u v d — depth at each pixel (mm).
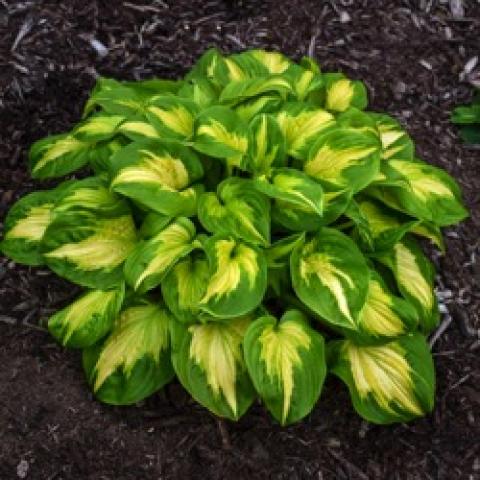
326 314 1023
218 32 1574
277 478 1118
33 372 1174
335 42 1597
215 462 1122
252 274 1027
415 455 1153
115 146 1153
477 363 1238
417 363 1097
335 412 1170
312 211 1073
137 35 1542
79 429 1136
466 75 1587
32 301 1232
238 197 1076
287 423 1023
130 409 1151
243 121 1103
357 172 1085
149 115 1121
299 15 1616
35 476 1104
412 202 1133
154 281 1022
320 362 1044
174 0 1599
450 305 1291
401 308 1075
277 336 1058
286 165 1145
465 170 1460
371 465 1140
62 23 1523
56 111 1426
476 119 1501
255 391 1059
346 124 1160
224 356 1062
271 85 1165
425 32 1634
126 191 1046
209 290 1014
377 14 1642
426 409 1081
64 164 1186
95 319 1083
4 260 1267
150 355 1098
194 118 1143
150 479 1108
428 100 1545
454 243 1360
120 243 1099
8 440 1125
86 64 1487
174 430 1141
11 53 1471
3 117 1407
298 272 1047
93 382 1096
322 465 1133
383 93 1544
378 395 1081
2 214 1311
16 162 1365
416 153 1464
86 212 1087
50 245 1073
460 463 1154
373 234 1136
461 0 1683
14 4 1526
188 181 1105
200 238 1073
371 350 1103
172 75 1506
